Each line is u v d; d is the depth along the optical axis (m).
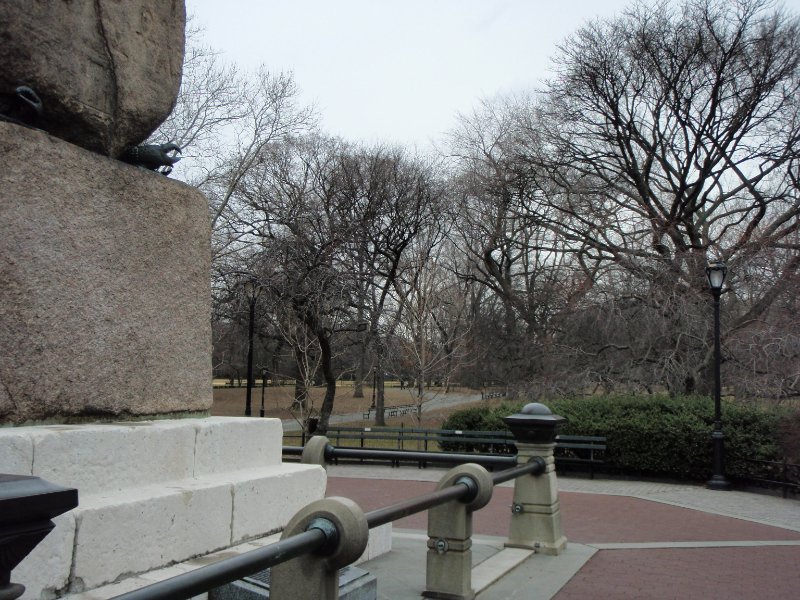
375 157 29.28
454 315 32.12
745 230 23.91
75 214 4.15
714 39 22.98
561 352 23.67
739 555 7.74
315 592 2.82
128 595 1.87
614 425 15.33
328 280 23.41
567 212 26.20
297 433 24.72
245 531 4.48
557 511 7.61
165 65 4.90
